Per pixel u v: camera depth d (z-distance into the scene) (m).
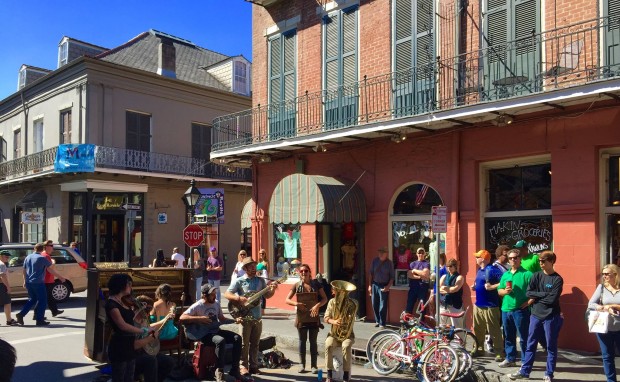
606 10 9.09
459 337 8.64
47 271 13.35
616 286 6.95
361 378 8.31
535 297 7.55
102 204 23.61
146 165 23.28
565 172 9.44
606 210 9.21
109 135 22.69
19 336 11.19
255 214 15.23
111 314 6.22
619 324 6.83
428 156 11.44
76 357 9.41
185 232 13.86
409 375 8.47
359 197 12.40
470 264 10.59
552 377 7.38
